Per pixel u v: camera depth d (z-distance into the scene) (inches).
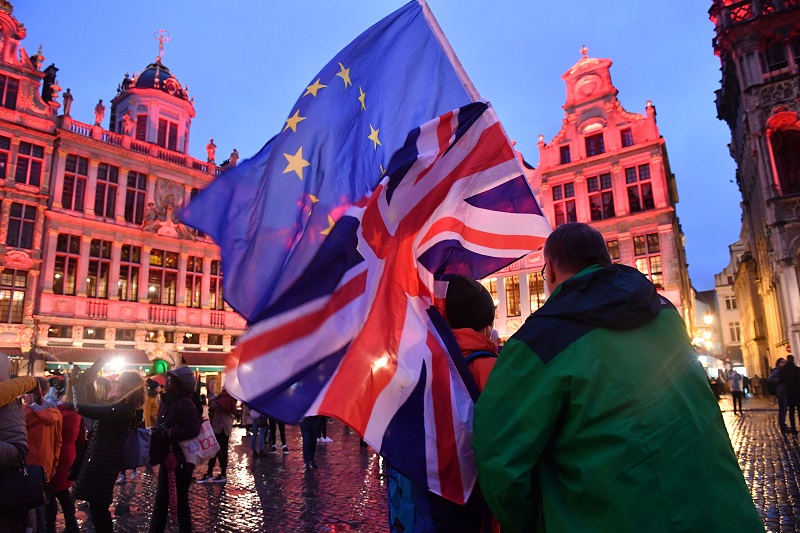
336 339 87.6
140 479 344.5
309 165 111.3
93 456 174.2
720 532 51.6
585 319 58.9
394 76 131.7
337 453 451.5
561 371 56.4
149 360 1017.5
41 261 928.9
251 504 259.6
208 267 1168.2
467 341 86.6
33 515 181.8
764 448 390.6
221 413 327.6
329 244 96.7
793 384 477.7
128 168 1071.6
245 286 98.7
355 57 128.2
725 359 1439.5
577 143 1080.2
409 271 98.5
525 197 117.6
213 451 185.9
